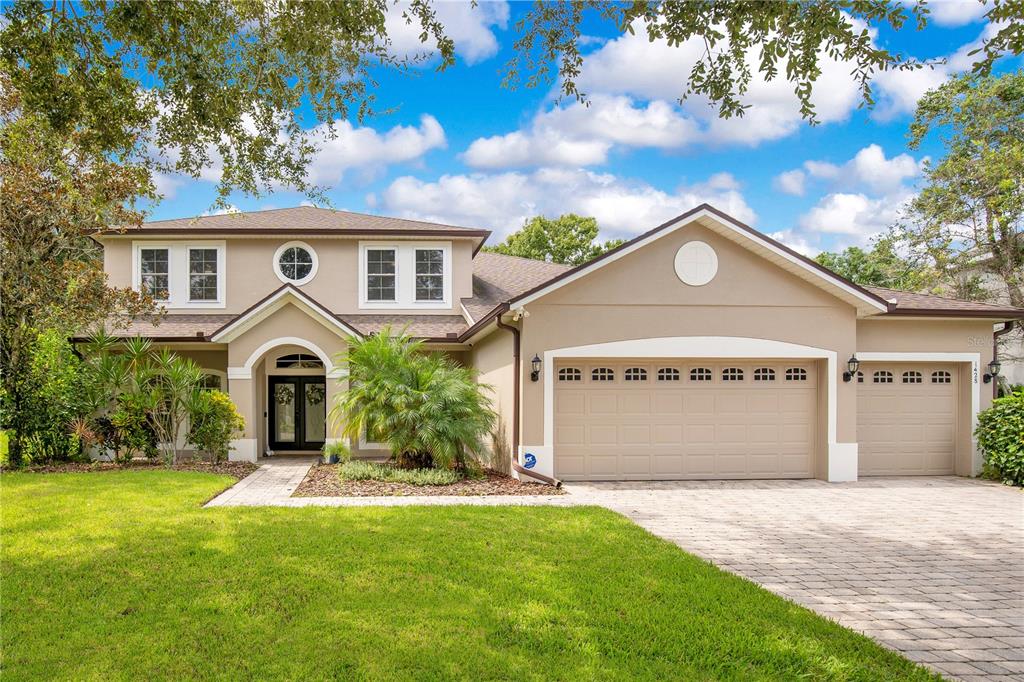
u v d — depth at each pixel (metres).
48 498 9.82
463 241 18.64
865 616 5.73
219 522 8.45
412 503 10.21
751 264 13.17
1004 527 9.10
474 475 13.07
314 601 5.64
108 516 8.68
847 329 13.35
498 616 5.33
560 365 13.04
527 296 12.23
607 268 12.85
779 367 13.52
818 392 13.55
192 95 8.16
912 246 26.14
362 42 8.00
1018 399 12.97
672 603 5.71
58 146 12.31
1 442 14.41
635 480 13.12
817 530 8.84
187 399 14.37
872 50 5.79
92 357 15.05
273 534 7.83
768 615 5.49
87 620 5.23
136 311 14.73
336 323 15.62
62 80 7.78
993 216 23.67
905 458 14.09
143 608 5.47
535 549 7.36
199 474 12.52
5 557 6.84
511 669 4.44
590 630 5.07
